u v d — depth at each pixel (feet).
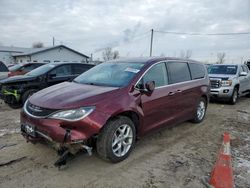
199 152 14.67
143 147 15.12
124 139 12.91
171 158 13.66
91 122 11.18
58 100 11.78
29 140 12.49
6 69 38.58
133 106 13.01
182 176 11.71
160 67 15.83
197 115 20.35
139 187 10.69
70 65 29.96
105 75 15.12
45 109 11.46
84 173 11.66
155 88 14.79
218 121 22.17
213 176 10.86
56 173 11.59
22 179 11.04
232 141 16.79
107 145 11.97
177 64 17.69
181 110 17.53
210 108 28.55
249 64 51.01
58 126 10.93
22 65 42.98
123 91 12.98
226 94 30.42
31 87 26.17
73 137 10.89
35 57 121.49
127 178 11.36
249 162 13.43
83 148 11.34
